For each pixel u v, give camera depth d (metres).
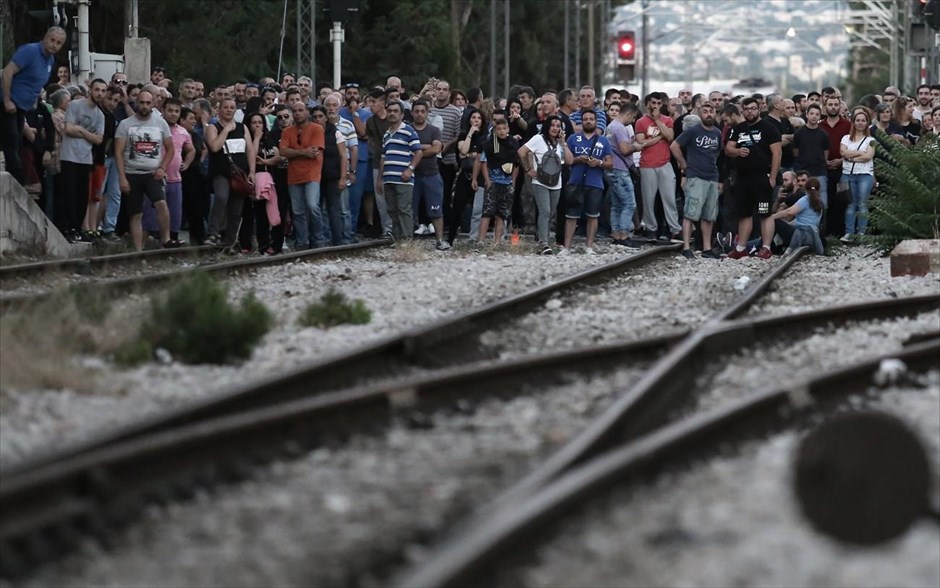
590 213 81.19
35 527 21.39
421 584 18.17
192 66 171.12
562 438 27.78
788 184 81.31
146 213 79.75
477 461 25.94
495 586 19.42
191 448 25.12
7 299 46.31
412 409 30.22
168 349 38.78
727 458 26.61
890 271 65.69
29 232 68.69
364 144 86.38
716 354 38.94
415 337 38.00
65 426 29.73
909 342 40.72
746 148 78.25
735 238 83.00
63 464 23.69
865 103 91.31
